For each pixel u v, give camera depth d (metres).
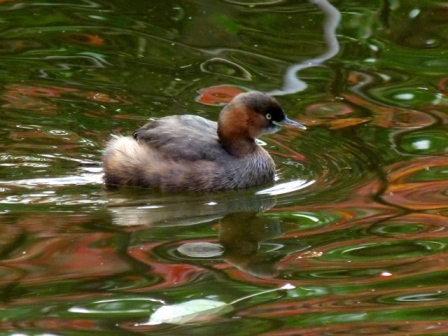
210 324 9.44
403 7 19.30
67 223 12.02
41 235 11.57
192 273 10.67
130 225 12.05
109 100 16.14
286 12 19.30
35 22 18.97
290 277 10.59
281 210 12.66
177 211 12.66
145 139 13.78
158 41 18.36
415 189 13.10
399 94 16.45
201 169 13.45
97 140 14.75
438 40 18.23
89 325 9.34
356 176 13.71
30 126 15.12
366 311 9.70
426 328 9.24
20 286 10.24
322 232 11.83
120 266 10.75
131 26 18.88
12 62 17.44
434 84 16.77
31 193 12.97
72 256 11.02
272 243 11.55
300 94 16.44
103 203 12.79
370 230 11.86
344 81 16.89
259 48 18.08
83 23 18.98
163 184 13.40
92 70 17.27
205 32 18.69
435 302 9.81
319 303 9.86
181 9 19.45
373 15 19.09
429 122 15.44
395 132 15.15
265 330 9.26
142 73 17.19
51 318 9.50
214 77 16.98
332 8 19.34
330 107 16.03
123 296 10.03
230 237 11.69
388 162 14.12
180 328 9.30
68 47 18.09
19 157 14.09
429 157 14.23
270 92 16.44
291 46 18.16
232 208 12.79
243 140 13.84
